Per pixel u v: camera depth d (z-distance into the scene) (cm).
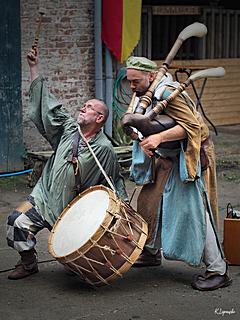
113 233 884
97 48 1827
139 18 1838
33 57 973
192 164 915
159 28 2231
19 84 1684
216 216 970
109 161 970
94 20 1817
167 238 945
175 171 944
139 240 905
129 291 957
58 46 1794
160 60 2244
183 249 942
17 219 962
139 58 938
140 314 884
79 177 960
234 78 2464
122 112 1881
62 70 1811
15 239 968
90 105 960
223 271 966
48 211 966
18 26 1659
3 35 1644
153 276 1016
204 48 2342
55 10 1773
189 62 2298
